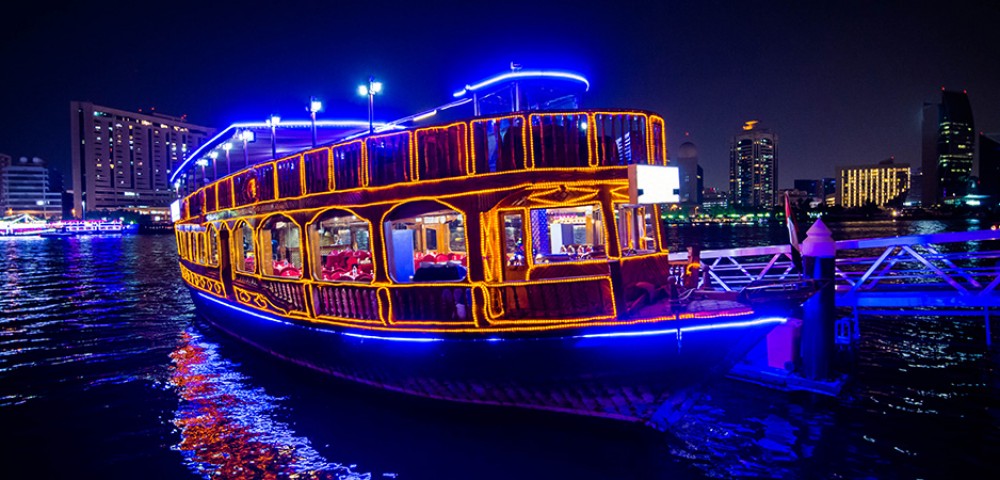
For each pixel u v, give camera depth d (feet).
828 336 37.86
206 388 44.70
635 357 30.66
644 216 37.45
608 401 31.81
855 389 39.29
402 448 33.22
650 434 32.63
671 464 30.40
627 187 31.35
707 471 29.71
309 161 39.75
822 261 37.99
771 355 40.01
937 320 61.72
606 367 31.09
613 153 31.19
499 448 32.60
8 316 83.15
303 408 39.55
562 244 42.04
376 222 35.65
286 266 51.26
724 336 30.81
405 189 34.12
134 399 43.45
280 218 45.37
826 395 37.27
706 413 35.91
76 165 598.34
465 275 35.58
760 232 479.41
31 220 551.18
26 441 36.32
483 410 34.71
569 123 31.17
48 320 79.20
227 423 37.96
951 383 41.14
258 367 49.80
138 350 58.75
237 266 53.31
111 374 50.08
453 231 51.03
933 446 31.68
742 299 32.58
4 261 209.36
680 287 39.45
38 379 49.08
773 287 36.86
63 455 34.37
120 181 617.62
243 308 51.11
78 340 64.80
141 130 633.61
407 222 50.90
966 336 54.85
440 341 33.68
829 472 29.37
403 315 35.14
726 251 57.72
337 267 51.34
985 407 36.63
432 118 44.88
